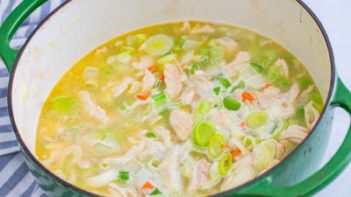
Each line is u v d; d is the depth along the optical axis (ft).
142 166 1.82
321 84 1.90
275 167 1.51
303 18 1.96
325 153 1.94
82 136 1.94
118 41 2.21
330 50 1.78
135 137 1.90
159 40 2.19
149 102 1.99
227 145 1.81
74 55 2.15
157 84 2.04
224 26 2.20
